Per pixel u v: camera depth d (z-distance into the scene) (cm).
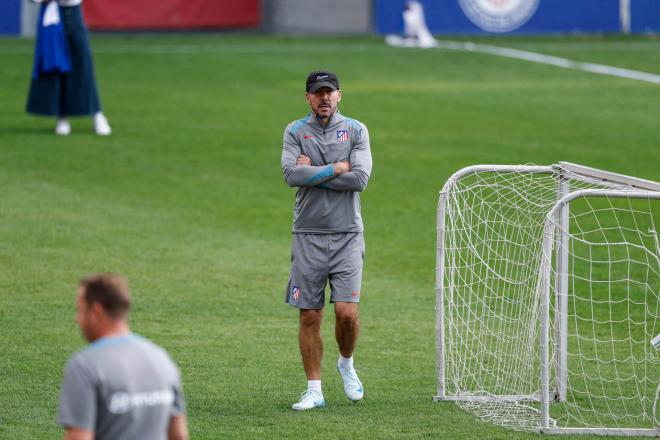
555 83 9712
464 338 3331
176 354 3141
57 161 6166
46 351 3127
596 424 2594
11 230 4712
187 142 6844
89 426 1491
